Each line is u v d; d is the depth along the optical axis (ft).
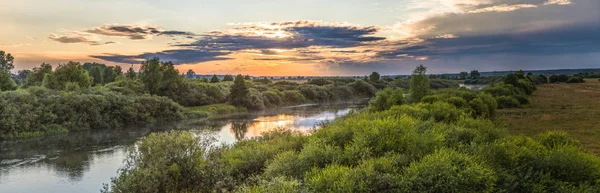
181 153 53.83
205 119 192.95
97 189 68.54
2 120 127.44
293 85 357.61
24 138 128.88
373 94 389.80
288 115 208.95
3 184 71.67
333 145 50.19
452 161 37.52
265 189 37.19
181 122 180.86
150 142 54.65
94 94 172.04
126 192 48.73
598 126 87.51
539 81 366.22
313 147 48.24
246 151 61.00
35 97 146.82
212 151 61.67
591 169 37.78
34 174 79.10
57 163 89.40
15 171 81.56
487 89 184.65
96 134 141.28
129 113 169.37
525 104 158.10
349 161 43.96
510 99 150.92
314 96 327.47
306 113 219.41
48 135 136.46
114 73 356.79
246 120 185.57
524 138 50.90
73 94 162.40
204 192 50.01
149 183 48.55
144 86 233.76
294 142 66.33
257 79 428.15
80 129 150.20
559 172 38.24
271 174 45.52
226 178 51.62
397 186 35.37
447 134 53.01
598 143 64.95
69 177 76.64
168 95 237.25
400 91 132.87
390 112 85.40
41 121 141.28
